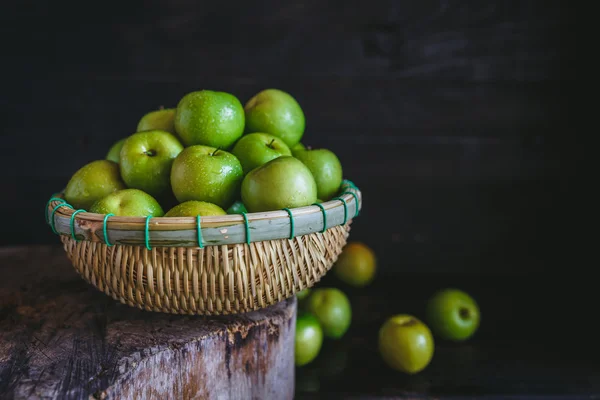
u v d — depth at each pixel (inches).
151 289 28.3
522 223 47.9
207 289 28.3
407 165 47.1
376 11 44.9
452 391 36.1
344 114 46.2
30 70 44.6
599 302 45.2
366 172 47.1
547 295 46.1
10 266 36.8
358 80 45.8
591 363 38.6
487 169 47.1
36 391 26.4
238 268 28.1
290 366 33.4
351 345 40.1
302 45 45.2
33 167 45.8
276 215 28.0
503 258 48.4
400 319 37.9
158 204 30.7
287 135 34.3
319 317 38.7
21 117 45.1
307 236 29.2
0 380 26.9
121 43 44.6
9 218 46.3
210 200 30.5
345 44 45.3
